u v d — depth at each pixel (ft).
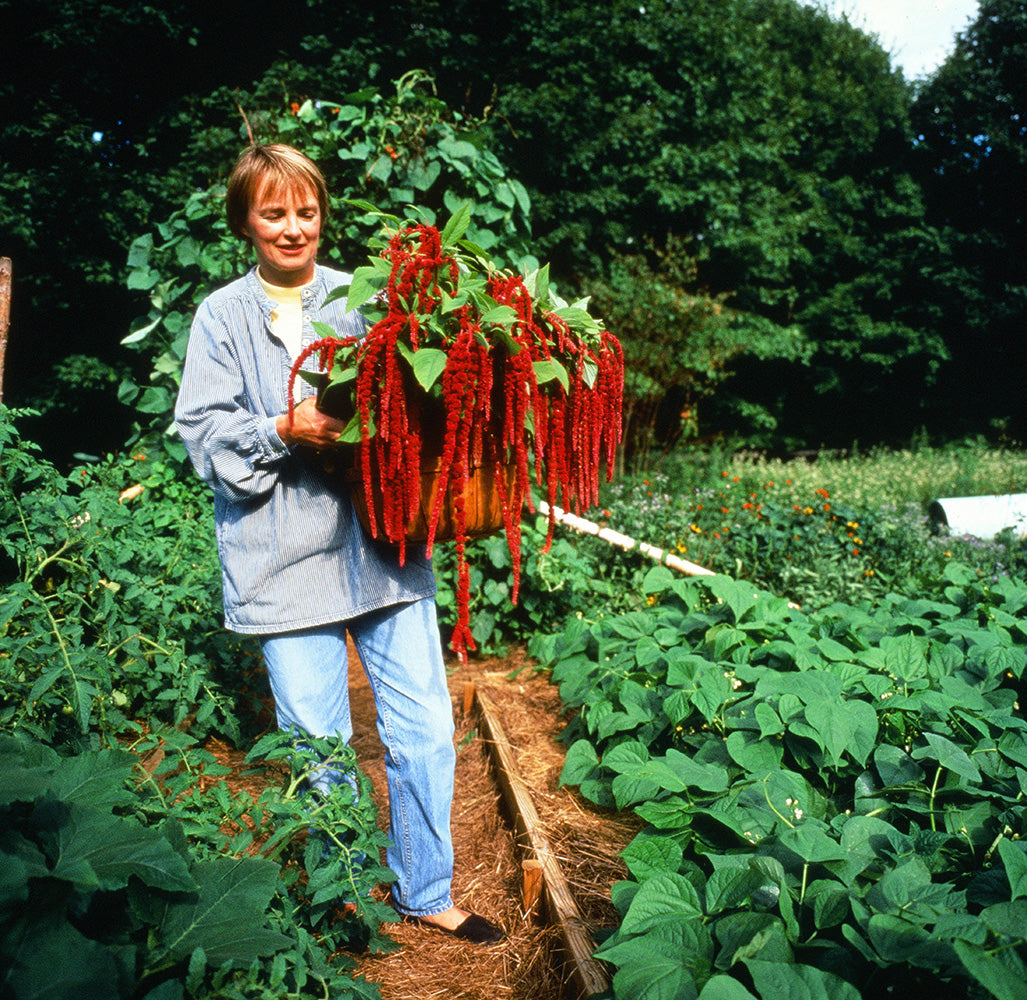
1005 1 59.41
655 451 40.65
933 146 61.11
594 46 39.24
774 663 10.03
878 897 5.50
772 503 22.76
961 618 12.01
